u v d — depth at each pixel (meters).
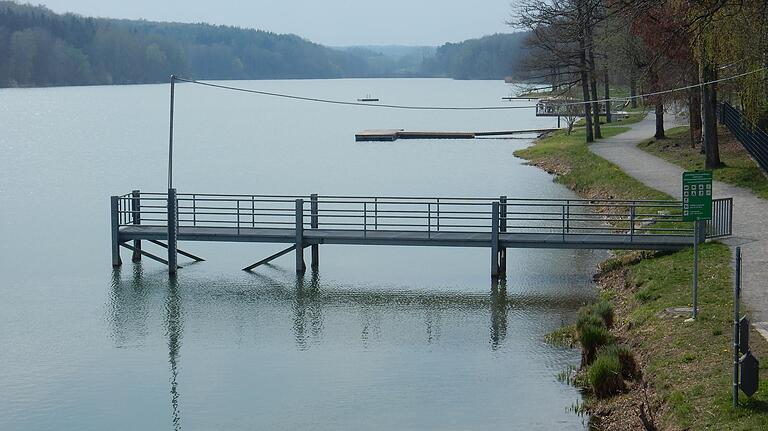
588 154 60.97
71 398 23.03
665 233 33.94
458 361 25.09
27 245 41.75
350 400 22.47
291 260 38.31
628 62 57.19
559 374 23.61
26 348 26.92
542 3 68.19
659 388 19.75
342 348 26.58
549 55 69.62
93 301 32.03
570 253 38.31
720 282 26.27
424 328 28.34
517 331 27.70
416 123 127.19
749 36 37.91
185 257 39.00
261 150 86.69
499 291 32.38
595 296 31.03
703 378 19.31
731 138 55.41
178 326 29.00
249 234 35.62
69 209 52.53
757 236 32.00
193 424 21.28
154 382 24.05
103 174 69.38
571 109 79.88
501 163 69.94
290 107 179.50
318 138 100.56
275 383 23.81
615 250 37.00
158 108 170.12
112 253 36.97
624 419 19.61
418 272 35.84
